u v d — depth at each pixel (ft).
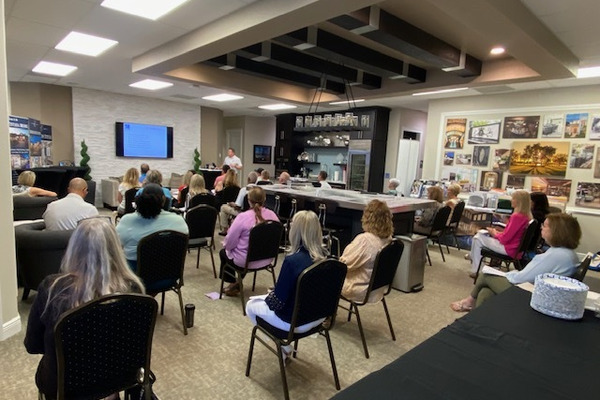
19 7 11.04
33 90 24.41
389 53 14.92
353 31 10.57
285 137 34.83
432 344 4.54
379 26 10.40
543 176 19.04
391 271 8.17
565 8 9.53
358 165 27.99
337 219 14.52
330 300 6.52
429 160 23.56
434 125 23.17
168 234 7.86
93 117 26.53
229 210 17.62
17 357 7.36
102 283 4.43
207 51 12.94
